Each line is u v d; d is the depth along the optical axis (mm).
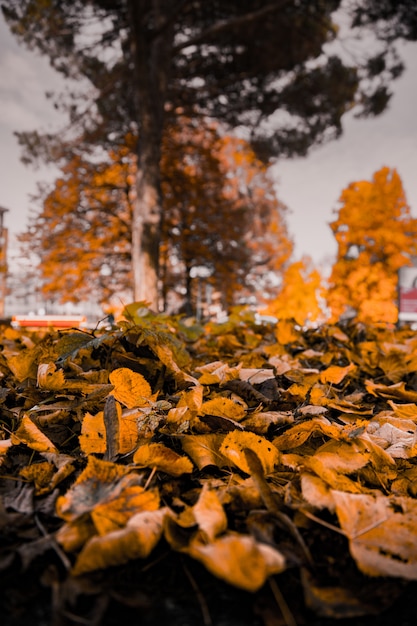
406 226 16906
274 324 3566
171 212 24312
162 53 16594
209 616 646
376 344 2717
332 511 792
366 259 16750
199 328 3287
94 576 670
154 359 1551
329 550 771
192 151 25078
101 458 1061
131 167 24359
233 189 40406
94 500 757
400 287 22594
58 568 694
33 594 669
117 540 648
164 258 26016
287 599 676
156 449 916
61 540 678
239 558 595
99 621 610
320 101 19109
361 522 767
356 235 17016
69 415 1248
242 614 653
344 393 1884
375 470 1025
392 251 16844
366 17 16234
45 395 1369
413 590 706
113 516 723
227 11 17297
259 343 3051
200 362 2061
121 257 24703
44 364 1366
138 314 2553
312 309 21188
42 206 23578
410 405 1465
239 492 872
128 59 17766
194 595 683
